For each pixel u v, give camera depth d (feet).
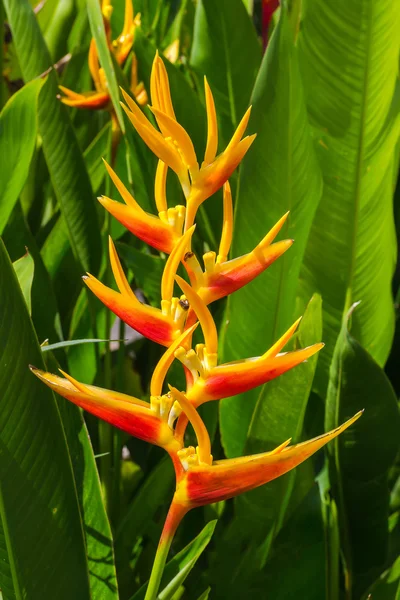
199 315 2.50
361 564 3.89
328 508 3.83
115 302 2.55
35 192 6.39
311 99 4.15
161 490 3.89
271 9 5.61
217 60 5.17
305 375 3.45
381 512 3.72
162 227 2.58
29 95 3.99
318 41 4.02
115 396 2.56
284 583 3.57
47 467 2.89
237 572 3.62
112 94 4.24
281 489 3.60
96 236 4.72
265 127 3.64
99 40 4.08
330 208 4.27
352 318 4.49
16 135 4.10
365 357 3.46
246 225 3.83
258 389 3.84
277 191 3.70
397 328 5.27
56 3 7.83
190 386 2.56
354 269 4.39
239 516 3.67
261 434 3.57
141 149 4.33
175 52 5.66
